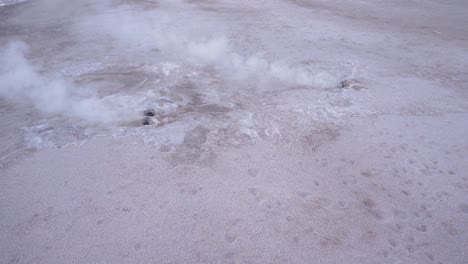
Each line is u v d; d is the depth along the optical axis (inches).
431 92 187.0
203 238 97.0
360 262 93.2
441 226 105.9
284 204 110.2
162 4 358.3
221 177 119.6
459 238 102.3
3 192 111.0
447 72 214.4
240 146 135.4
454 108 172.1
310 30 286.4
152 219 102.3
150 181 116.7
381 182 122.1
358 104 169.9
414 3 413.1
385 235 101.8
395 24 319.0
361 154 135.4
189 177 119.0
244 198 111.3
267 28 287.3
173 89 176.6
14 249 92.5
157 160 126.4
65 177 117.6
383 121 157.4
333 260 93.1
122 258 90.5
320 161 130.3
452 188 121.1
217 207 107.4
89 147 132.4
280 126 148.9
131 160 126.0
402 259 94.8
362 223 105.3
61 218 102.1
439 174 127.3
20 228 98.7
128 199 109.3
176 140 137.2
